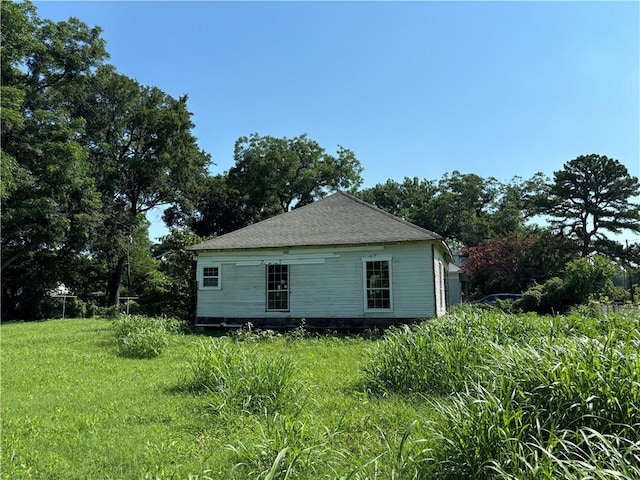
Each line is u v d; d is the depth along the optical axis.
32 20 29.34
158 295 21.36
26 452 4.46
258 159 42.78
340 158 45.31
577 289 20.86
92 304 33.84
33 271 31.97
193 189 39.00
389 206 60.94
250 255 16.53
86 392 6.94
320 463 3.85
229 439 4.69
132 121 35.44
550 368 3.78
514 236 37.53
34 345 12.63
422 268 14.59
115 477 3.91
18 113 24.69
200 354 7.44
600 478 2.47
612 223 42.38
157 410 5.83
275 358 6.45
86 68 31.66
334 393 6.46
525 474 2.93
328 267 15.59
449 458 3.41
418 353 6.43
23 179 25.84
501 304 21.20
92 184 30.33
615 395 3.46
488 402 3.44
